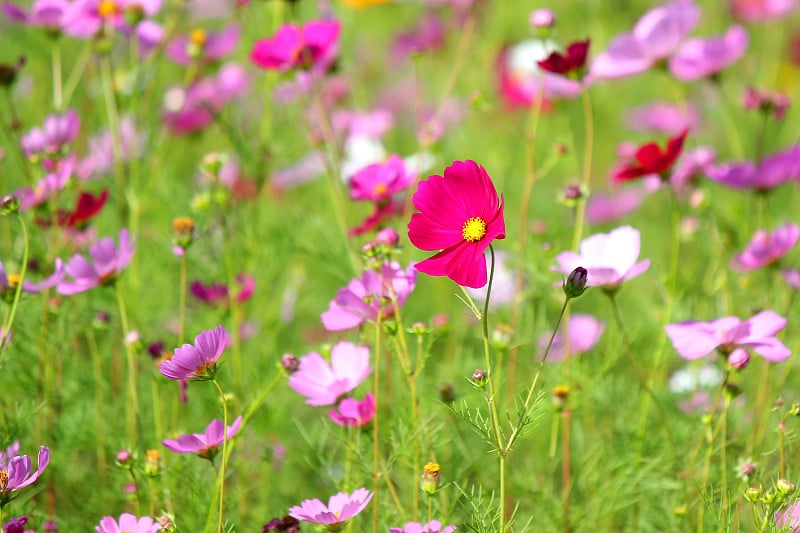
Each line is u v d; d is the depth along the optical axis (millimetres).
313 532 2314
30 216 2551
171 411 2525
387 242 2271
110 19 2691
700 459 2443
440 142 2742
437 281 2857
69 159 2549
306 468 2512
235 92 3205
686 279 2602
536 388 2451
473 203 2154
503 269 2656
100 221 2736
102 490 2451
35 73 3137
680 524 2387
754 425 2434
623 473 2424
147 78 2855
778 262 2512
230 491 2416
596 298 2951
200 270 2621
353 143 3178
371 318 2279
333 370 2314
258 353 2588
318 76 2693
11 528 2205
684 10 2701
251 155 2750
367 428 2293
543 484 2504
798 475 2357
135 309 2611
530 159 2559
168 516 2236
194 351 2168
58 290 2350
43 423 2482
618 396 2539
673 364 2650
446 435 2432
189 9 3232
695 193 2650
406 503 2377
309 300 2947
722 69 2744
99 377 2480
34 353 2477
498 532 2246
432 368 2566
